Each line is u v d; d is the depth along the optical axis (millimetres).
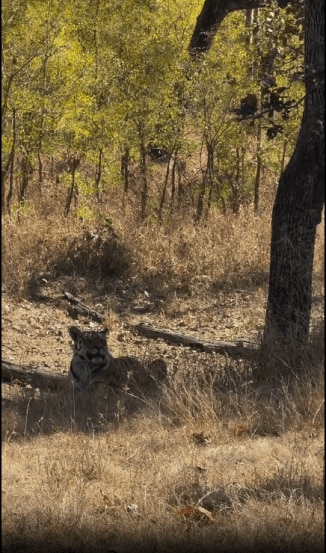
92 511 6391
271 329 10641
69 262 14977
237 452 7520
